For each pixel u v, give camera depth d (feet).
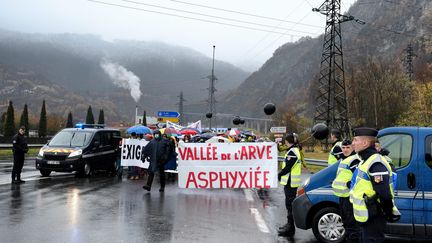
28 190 42.42
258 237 25.70
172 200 38.45
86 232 25.86
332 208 24.43
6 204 34.53
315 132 27.61
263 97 612.70
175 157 55.42
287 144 27.63
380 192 15.28
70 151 54.49
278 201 39.45
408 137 23.26
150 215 31.42
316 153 122.01
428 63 317.22
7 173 58.90
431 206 22.18
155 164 43.52
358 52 436.35
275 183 43.62
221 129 129.59
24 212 31.37
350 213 19.03
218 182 44.19
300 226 24.93
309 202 24.66
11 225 27.20
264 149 44.01
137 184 49.88
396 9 519.60
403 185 22.61
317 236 24.61
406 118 158.81
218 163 44.21
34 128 377.91
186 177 44.39
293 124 229.45
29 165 74.64
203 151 44.29
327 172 24.90
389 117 175.01
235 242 24.43
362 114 175.63
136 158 55.21
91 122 317.83
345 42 477.77
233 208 35.22
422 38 391.04
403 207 22.43
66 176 57.21
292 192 26.84
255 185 43.91
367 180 15.84
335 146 26.50
